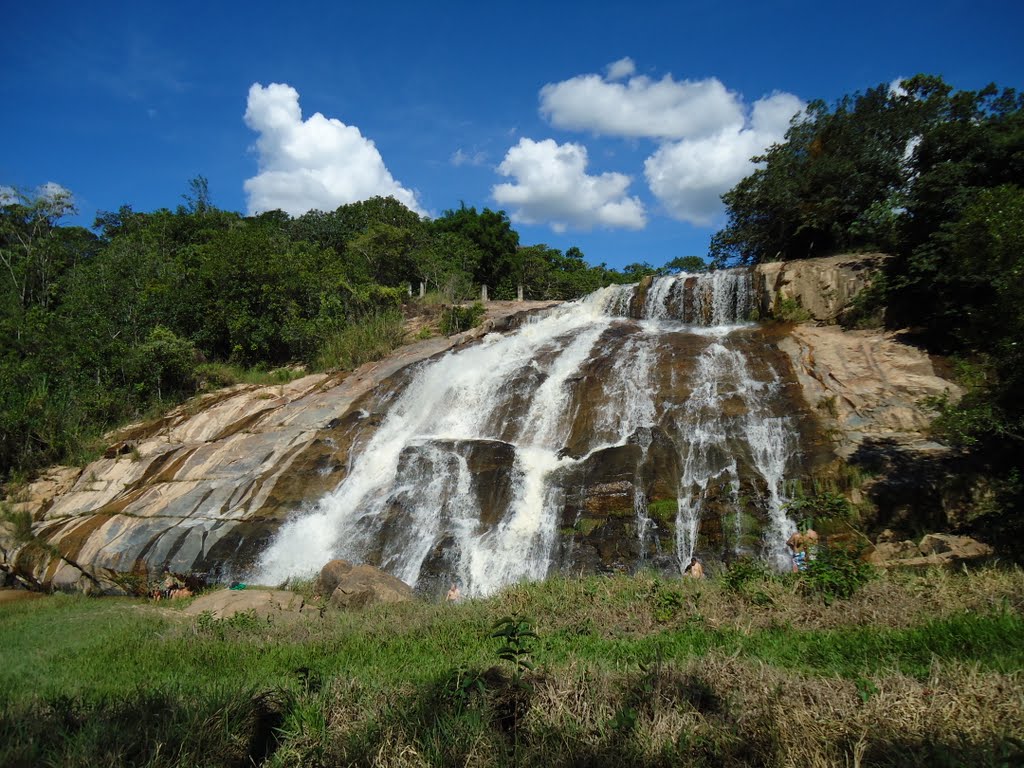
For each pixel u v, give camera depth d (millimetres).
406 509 17219
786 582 9156
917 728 4445
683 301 25500
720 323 24266
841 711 4742
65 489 23453
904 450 14023
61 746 4809
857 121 25484
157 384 29125
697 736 4625
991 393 11430
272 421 23047
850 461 14188
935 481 13047
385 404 22703
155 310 32844
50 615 13781
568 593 10203
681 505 14625
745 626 7605
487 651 7531
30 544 19797
